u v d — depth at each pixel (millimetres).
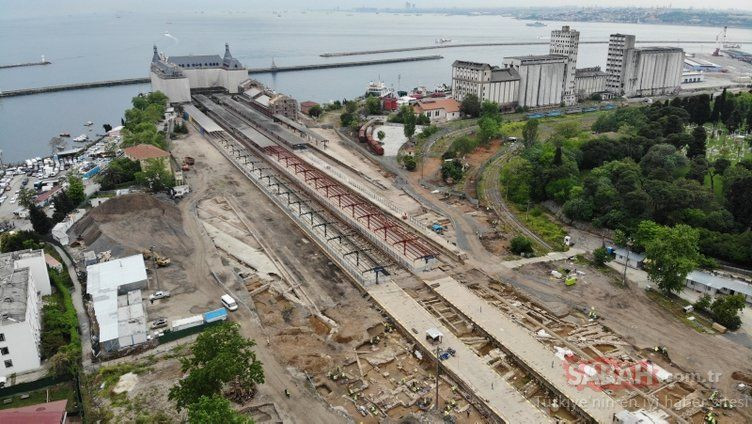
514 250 157500
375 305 132125
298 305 132375
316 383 105188
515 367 110000
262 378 96375
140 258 145375
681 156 193125
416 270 146250
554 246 162000
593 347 114500
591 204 173000
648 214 159500
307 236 171500
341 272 149625
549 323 123688
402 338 120375
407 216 181750
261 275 146500
